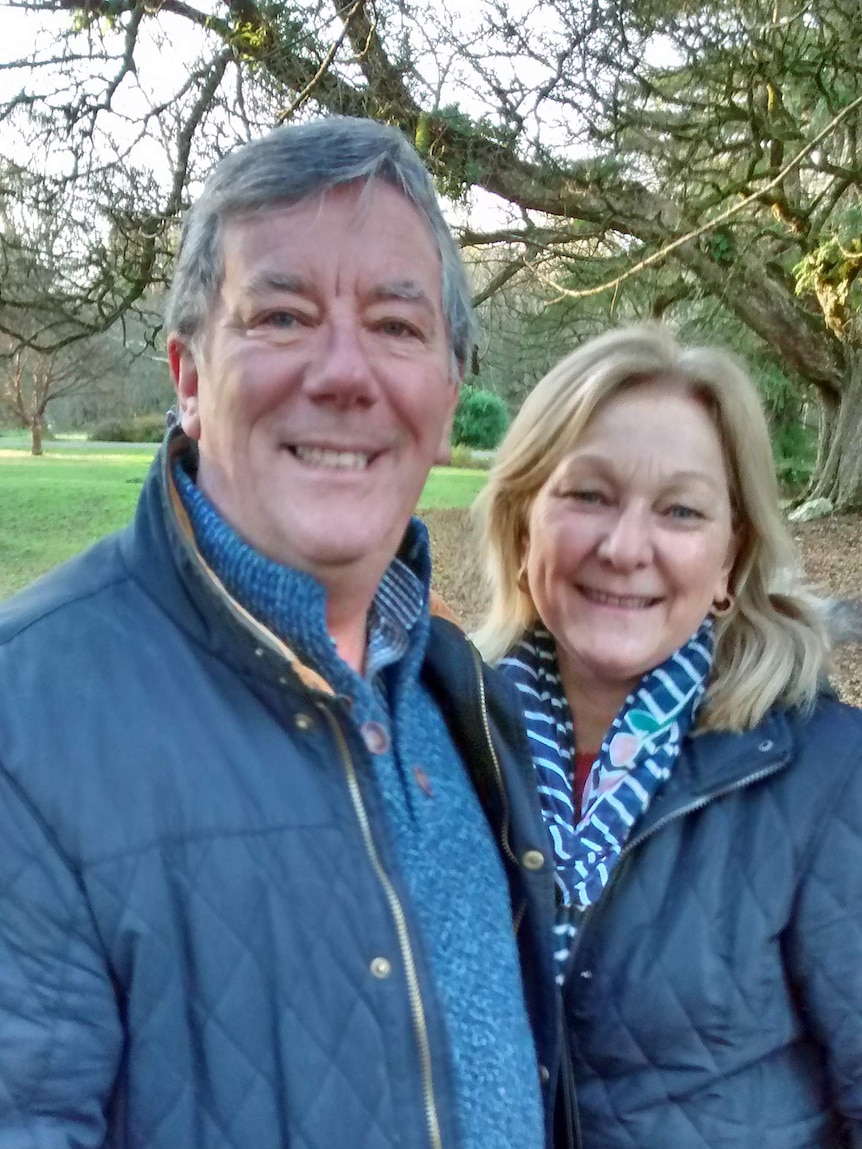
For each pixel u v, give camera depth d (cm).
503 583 180
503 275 901
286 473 114
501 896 132
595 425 155
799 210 885
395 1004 101
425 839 123
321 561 115
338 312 112
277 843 99
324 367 110
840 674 506
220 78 617
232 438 114
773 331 1099
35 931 88
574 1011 143
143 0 608
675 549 149
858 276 973
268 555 117
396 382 115
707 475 151
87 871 90
